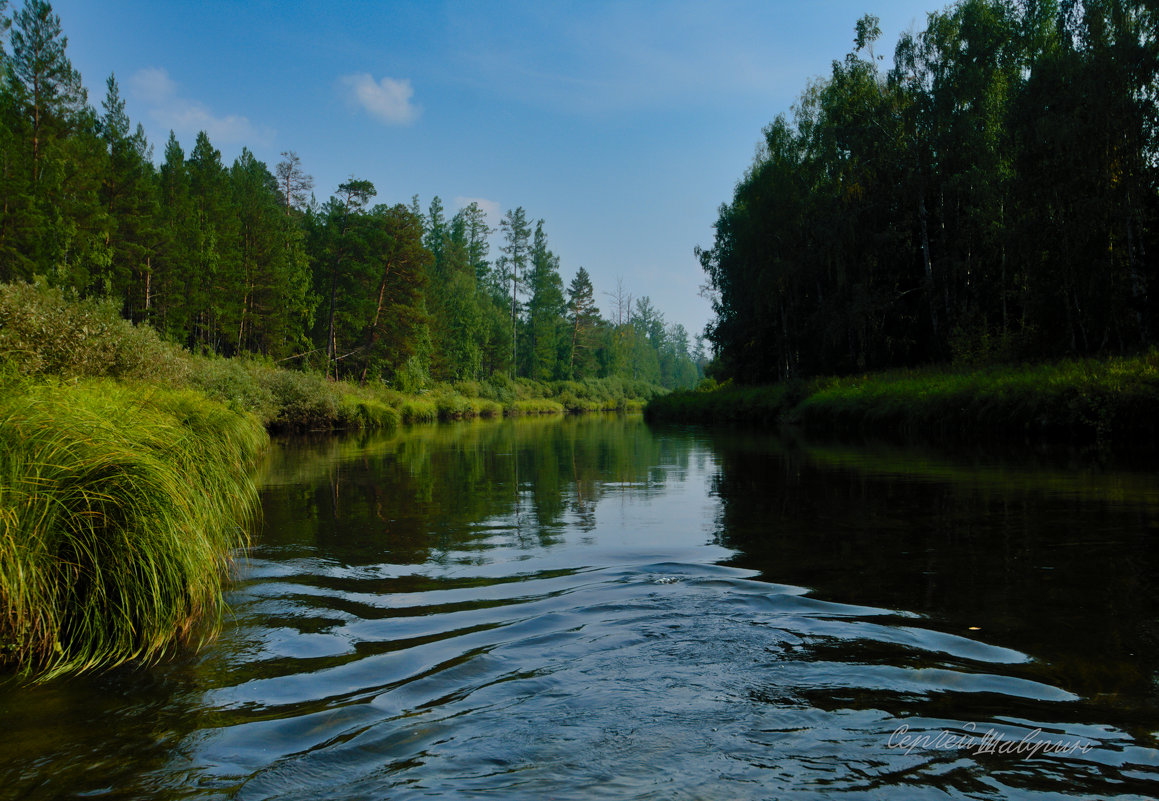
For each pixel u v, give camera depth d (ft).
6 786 7.84
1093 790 7.40
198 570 13.83
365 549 20.36
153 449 15.83
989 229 86.79
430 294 223.71
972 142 88.99
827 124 109.50
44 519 12.67
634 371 408.67
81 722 9.53
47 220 107.45
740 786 7.61
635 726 9.09
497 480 37.83
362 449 62.23
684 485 34.65
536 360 290.35
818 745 8.50
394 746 8.67
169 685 10.80
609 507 28.02
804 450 52.95
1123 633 12.20
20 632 11.79
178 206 143.13
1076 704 9.48
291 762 8.32
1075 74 69.05
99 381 37.81
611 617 13.64
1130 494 26.99
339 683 10.71
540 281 291.99
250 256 156.76
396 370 176.04
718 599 14.74
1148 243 72.18
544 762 8.21
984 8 92.38
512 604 14.70
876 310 98.53
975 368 79.10
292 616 14.12
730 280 144.25
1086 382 50.34
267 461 49.85
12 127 109.60
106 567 12.89
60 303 50.88
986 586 15.28
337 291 179.63
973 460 41.01
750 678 10.57
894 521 23.17
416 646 12.26
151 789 7.77
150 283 134.31
